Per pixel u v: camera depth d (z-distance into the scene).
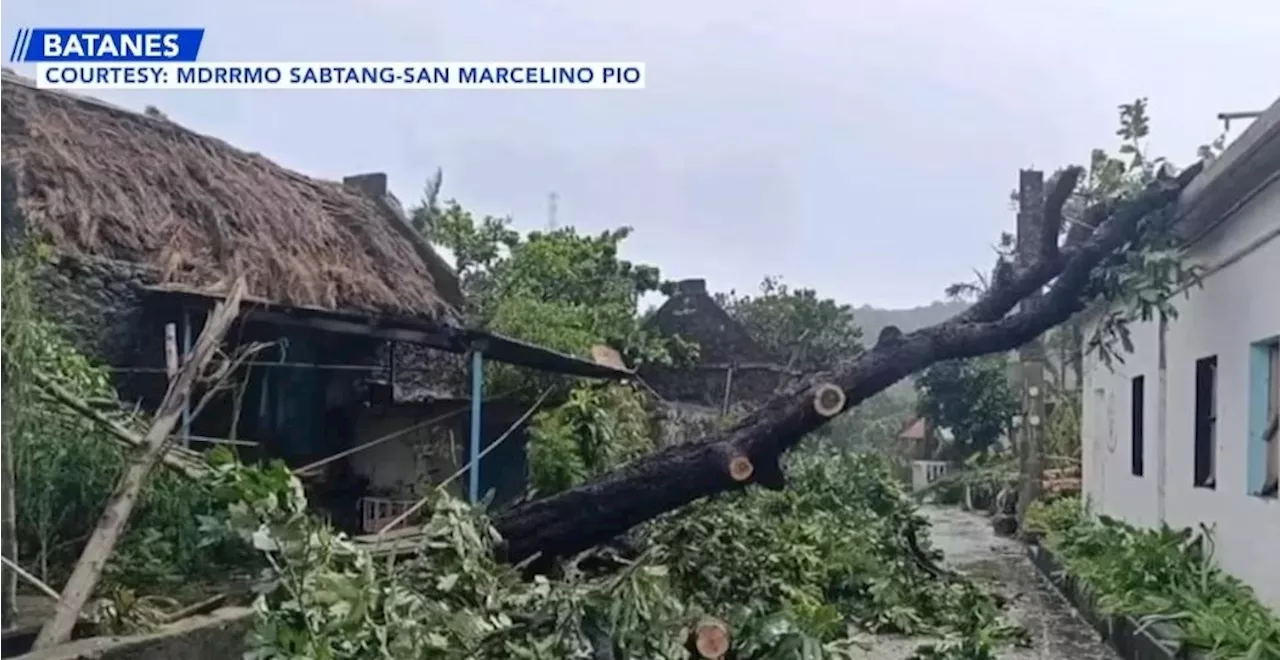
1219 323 7.25
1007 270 7.66
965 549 14.69
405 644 4.08
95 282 7.45
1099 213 7.66
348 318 8.66
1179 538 7.94
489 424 11.83
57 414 5.20
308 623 3.86
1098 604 8.20
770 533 8.51
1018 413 20.52
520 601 5.04
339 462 10.37
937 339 7.24
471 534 5.21
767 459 7.00
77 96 8.84
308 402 10.18
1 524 4.50
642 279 21.86
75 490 5.24
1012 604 9.72
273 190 10.24
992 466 23.12
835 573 8.77
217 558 5.32
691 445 7.00
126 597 4.64
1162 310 7.17
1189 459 8.08
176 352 6.84
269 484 4.27
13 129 7.74
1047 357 17.02
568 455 10.17
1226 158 6.09
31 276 5.34
